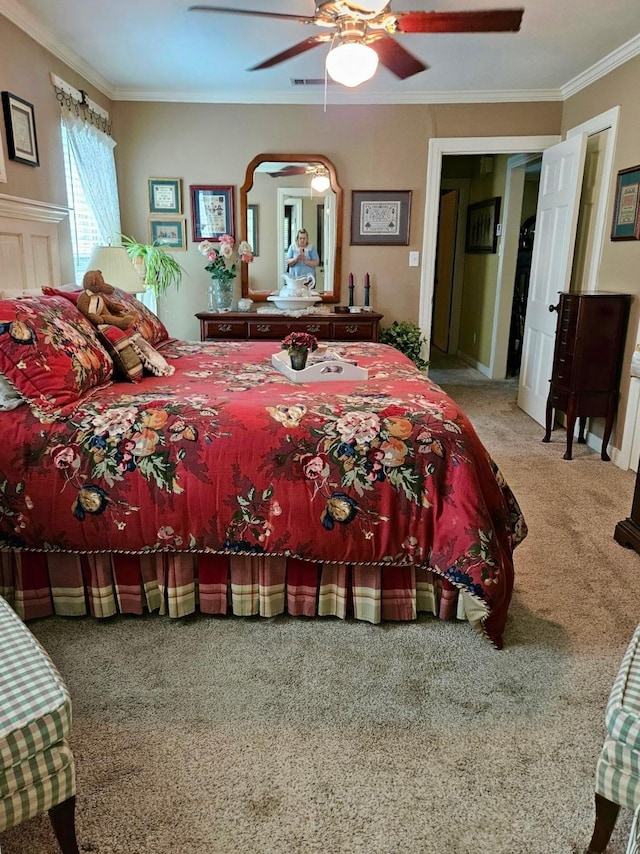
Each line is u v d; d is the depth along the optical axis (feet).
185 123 15.61
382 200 16.10
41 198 11.41
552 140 15.47
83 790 4.64
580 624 6.93
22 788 3.55
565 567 8.26
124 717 5.40
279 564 6.75
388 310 16.83
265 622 6.85
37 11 10.30
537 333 15.92
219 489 6.28
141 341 8.27
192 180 15.97
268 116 15.61
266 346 11.19
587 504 10.52
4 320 6.31
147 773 4.81
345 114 15.60
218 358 9.82
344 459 6.29
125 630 6.67
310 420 6.47
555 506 10.42
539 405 15.78
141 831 4.32
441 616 6.90
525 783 4.77
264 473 6.28
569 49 11.98
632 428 12.14
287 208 16.15
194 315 16.65
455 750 5.08
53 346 6.63
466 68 13.20
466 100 15.29
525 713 5.52
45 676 3.74
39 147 11.28
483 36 11.23
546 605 7.33
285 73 13.67
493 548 6.18
